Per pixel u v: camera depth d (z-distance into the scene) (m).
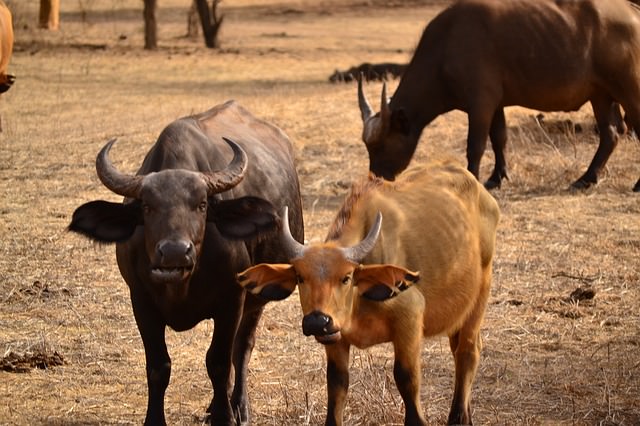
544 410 12.39
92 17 72.62
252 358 14.06
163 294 10.88
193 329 15.20
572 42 22.81
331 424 10.43
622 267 18.05
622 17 23.12
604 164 23.23
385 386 12.51
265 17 77.06
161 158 11.23
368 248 9.66
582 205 21.98
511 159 25.11
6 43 29.12
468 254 11.30
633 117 23.25
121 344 14.52
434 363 13.89
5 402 12.45
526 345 14.52
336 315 9.45
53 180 24.19
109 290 16.70
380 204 10.68
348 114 30.11
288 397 12.67
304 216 21.25
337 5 83.31
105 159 10.69
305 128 28.61
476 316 11.70
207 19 57.94
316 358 14.09
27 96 37.16
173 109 33.84
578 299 16.42
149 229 10.27
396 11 80.75
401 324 10.27
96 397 12.73
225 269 11.10
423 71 23.03
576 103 23.41
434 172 11.64
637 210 21.64
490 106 22.73
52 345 14.29
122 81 42.00
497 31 22.69
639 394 12.84
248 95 36.81
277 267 9.88
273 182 12.75
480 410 12.34
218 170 11.70
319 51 55.66
